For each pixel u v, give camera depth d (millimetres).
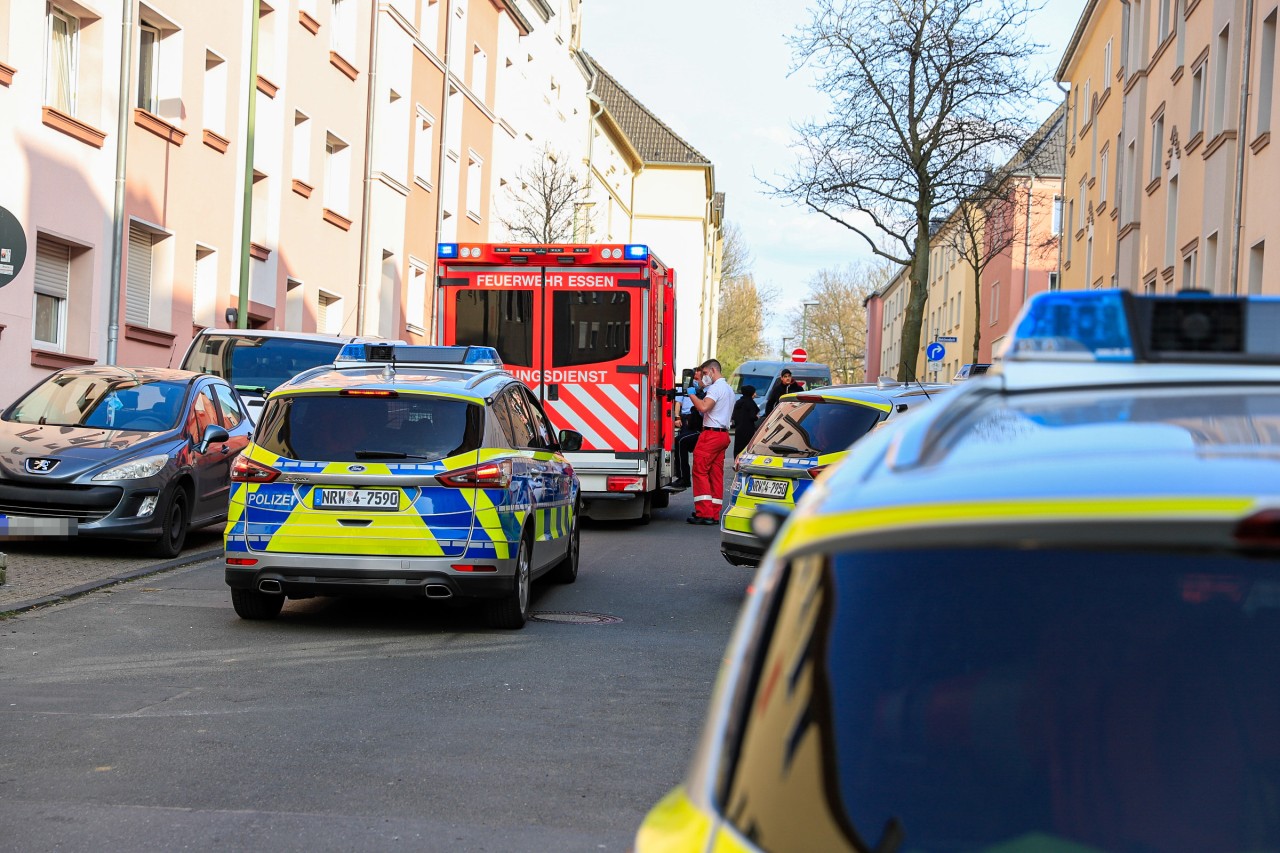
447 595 9289
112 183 21547
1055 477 1723
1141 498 1594
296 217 29203
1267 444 1845
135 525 12602
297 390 9523
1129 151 34000
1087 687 1636
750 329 101062
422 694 7527
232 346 18219
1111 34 37375
